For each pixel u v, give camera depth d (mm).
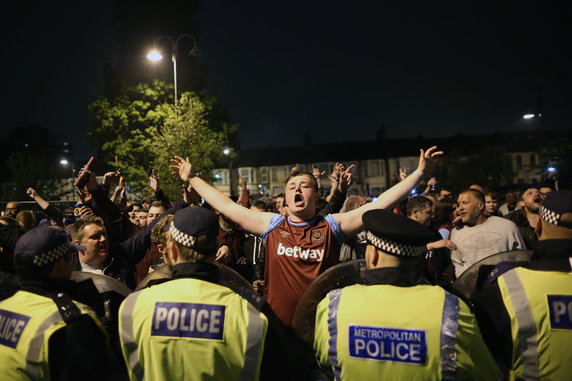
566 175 12898
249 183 66312
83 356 2170
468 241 4668
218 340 2242
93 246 3645
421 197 4969
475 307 2439
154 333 2270
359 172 65875
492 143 65188
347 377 2227
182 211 2475
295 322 2795
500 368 2416
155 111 26703
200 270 2406
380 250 2338
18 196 31125
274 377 2312
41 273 2361
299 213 3354
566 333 2217
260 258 5344
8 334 2260
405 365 2133
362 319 2227
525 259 2674
